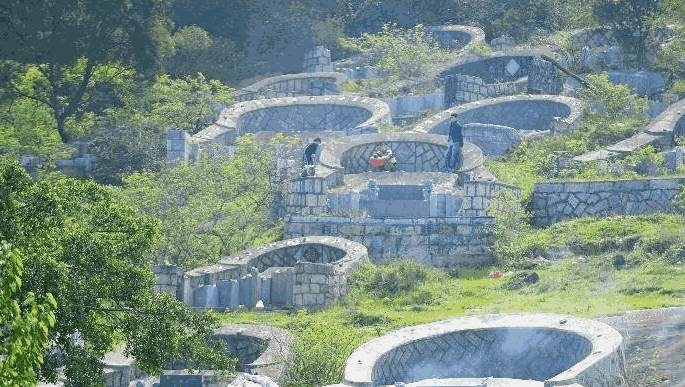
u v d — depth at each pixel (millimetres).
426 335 111000
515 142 176875
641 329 111750
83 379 97000
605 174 158250
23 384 78125
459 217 144375
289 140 175875
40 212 96500
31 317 78625
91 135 195500
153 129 187375
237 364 115562
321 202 150875
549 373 108750
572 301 122500
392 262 139000
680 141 169625
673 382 103125
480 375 109875
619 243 137750
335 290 130500
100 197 102688
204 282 134875
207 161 162500
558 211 151125
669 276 126500
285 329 122062
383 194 153500
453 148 161875
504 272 137500
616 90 187875
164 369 111625
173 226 144750
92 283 98875
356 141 167750
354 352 108750
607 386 101938
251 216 150250
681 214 146875
